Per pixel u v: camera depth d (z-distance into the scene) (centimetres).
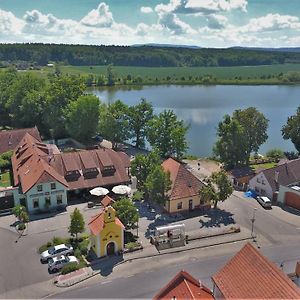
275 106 18288
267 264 3741
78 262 5169
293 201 7144
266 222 6469
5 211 6625
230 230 6062
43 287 4688
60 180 6875
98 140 11788
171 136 9875
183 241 5750
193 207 6825
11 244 5628
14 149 9450
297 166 7781
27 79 13050
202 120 15275
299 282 4462
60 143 11500
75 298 4491
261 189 7688
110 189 7406
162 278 4872
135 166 7144
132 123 11106
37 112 12169
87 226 6191
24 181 6981
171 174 6962
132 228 5853
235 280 3866
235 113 9788
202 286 3800
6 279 4828
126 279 4847
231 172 8469
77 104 11075
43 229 6091
